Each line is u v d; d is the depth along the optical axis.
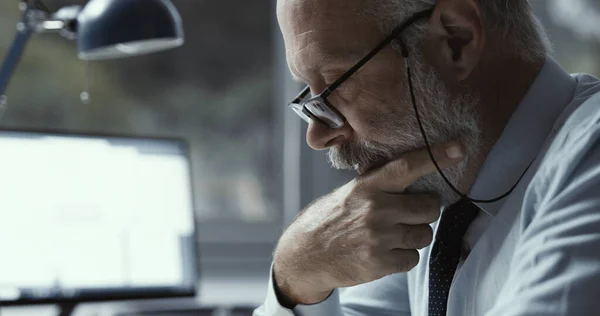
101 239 2.04
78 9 2.07
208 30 2.88
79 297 1.99
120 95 2.82
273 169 2.93
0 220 1.94
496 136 1.27
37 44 2.73
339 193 1.38
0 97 2.06
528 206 1.21
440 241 1.34
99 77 2.79
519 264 1.11
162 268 2.11
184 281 2.13
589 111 1.21
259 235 2.91
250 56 2.91
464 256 1.32
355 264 1.33
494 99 1.26
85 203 2.04
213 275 2.86
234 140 2.91
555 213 1.10
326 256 1.36
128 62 2.82
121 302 2.24
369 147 1.26
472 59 1.23
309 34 1.24
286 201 2.89
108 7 2.01
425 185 1.28
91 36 2.00
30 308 2.34
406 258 1.31
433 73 1.22
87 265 2.02
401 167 1.25
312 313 1.43
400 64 1.22
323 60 1.23
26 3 2.09
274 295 1.45
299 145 2.82
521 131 1.26
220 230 2.89
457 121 1.23
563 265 1.04
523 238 1.13
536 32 1.29
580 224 1.06
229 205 2.91
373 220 1.30
